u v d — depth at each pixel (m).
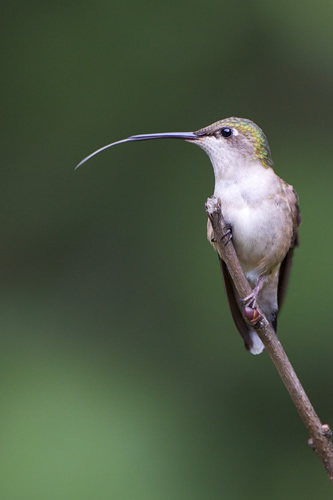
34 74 11.25
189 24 11.51
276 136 11.30
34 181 11.27
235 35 11.50
